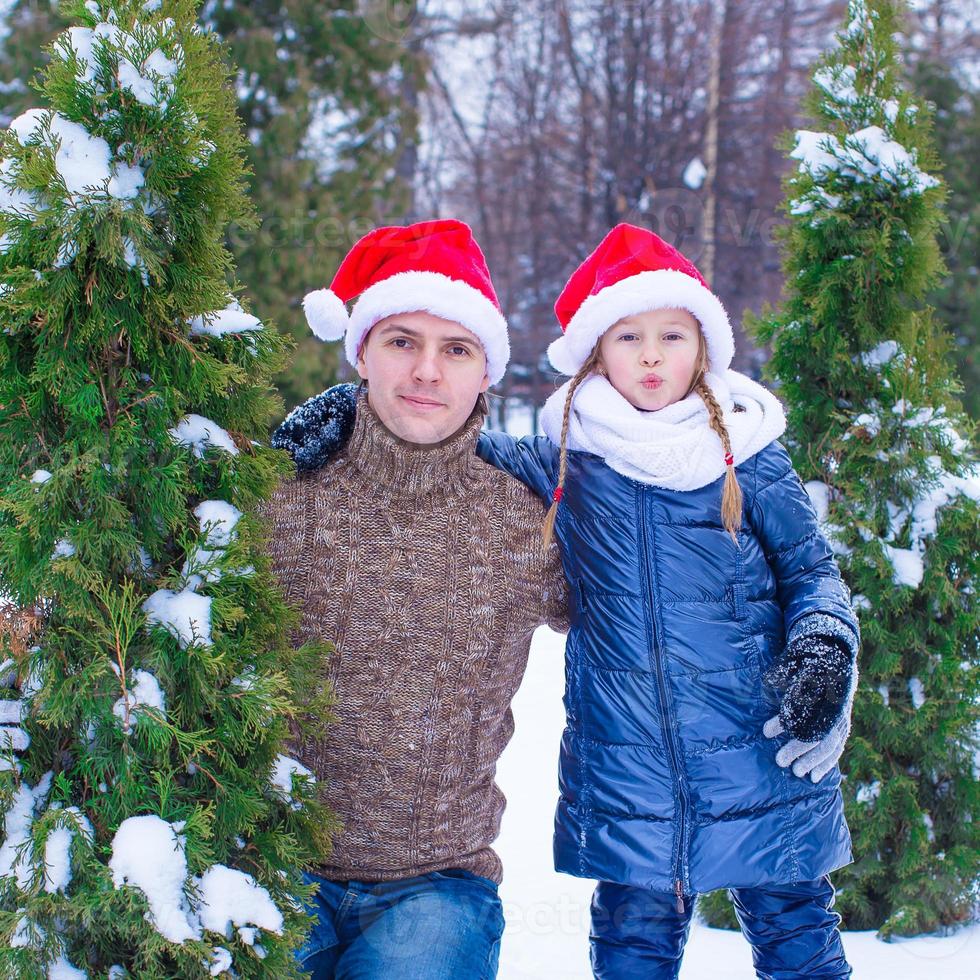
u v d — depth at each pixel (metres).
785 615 2.37
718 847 2.24
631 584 2.33
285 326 8.38
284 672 1.83
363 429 2.14
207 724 1.79
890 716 2.97
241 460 1.80
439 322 2.16
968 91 13.59
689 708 2.28
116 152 1.68
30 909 1.57
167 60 1.70
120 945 1.68
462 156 20.11
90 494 1.65
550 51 20.38
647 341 2.47
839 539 2.98
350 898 2.11
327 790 2.13
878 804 2.97
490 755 2.25
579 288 2.75
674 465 2.33
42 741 1.71
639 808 2.27
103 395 1.68
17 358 1.69
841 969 2.34
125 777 1.66
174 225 1.72
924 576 2.98
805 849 2.28
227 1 9.05
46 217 1.61
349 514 2.15
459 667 2.15
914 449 2.98
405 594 2.13
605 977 2.33
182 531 1.75
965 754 3.03
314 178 9.07
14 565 1.63
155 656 1.68
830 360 3.03
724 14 19.47
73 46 1.67
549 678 5.82
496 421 15.91
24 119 1.67
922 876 2.99
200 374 1.72
